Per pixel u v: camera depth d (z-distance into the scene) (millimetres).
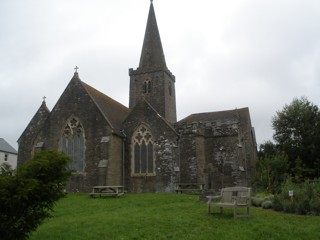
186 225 12625
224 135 34250
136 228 12156
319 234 11172
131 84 41344
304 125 45125
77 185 29891
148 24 43594
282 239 10867
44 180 9945
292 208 15227
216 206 15531
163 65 40156
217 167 33469
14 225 9164
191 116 43844
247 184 35594
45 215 9984
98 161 29641
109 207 18234
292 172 37875
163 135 30594
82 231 11711
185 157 31109
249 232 11523
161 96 39438
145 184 30141
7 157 59094
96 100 33156
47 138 32156
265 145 47094
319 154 42250
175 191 28797
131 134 31906
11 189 8953
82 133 31188
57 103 32688
